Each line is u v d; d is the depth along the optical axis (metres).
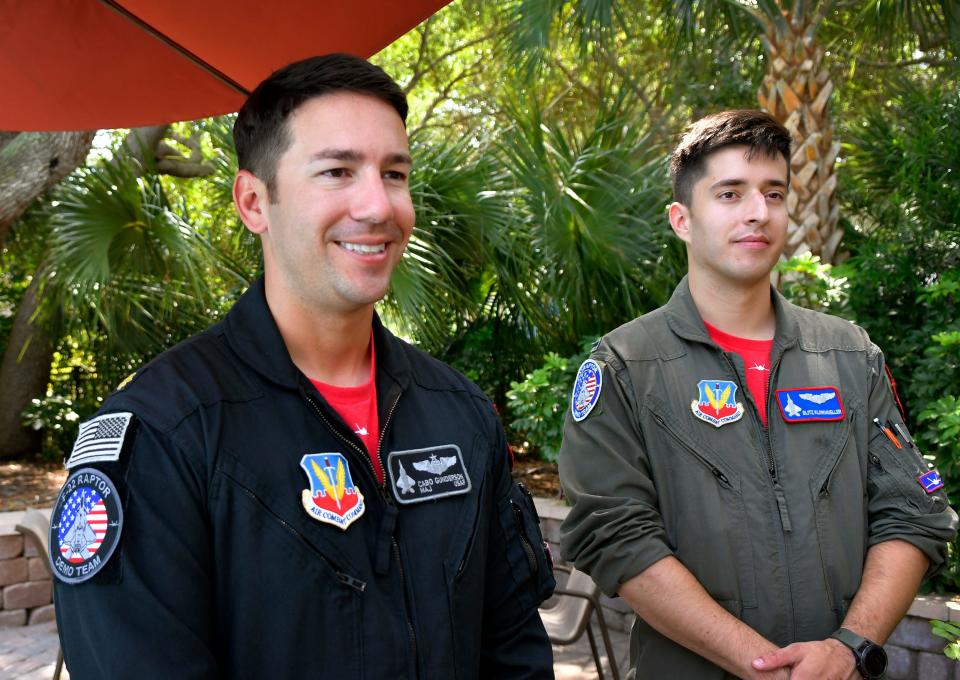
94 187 5.72
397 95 1.21
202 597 1.05
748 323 2.00
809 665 1.60
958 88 5.41
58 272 6.12
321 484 1.14
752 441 1.85
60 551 1.05
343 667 1.09
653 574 1.73
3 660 4.27
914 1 5.59
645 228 5.03
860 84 8.12
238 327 1.22
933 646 3.39
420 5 2.23
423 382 1.35
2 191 6.55
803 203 4.48
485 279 6.23
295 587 1.08
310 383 1.19
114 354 7.45
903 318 4.28
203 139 9.61
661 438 1.86
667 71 7.93
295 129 1.16
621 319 5.40
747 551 1.77
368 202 1.14
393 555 1.17
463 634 1.20
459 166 5.84
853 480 1.86
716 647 1.66
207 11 2.20
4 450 8.08
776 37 4.57
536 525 1.43
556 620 3.22
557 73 8.65
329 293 1.18
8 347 8.15
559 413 4.74
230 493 1.08
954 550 3.48
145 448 1.06
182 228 5.99
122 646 0.99
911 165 4.75
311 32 2.29
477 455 1.31
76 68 2.31
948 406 3.50
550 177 5.18
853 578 1.80
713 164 1.96
